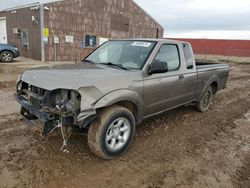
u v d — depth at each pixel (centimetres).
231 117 592
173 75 447
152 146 403
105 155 340
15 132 421
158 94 416
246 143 439
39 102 328
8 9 1980
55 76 332
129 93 353
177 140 433
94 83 314
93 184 295
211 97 631
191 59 516
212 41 3838
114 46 463
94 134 328
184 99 507
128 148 388
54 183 291
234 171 340
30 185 284
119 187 293
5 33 2125
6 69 1208
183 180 312
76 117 303
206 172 333
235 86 1059
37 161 332
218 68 625
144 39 449
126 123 361
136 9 2247
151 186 297
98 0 1920
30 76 359
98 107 311
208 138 452
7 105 580
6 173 302
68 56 1825
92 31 1936
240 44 3653
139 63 395
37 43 1698
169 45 450
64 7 1717
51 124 313
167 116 565
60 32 1738
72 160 342
